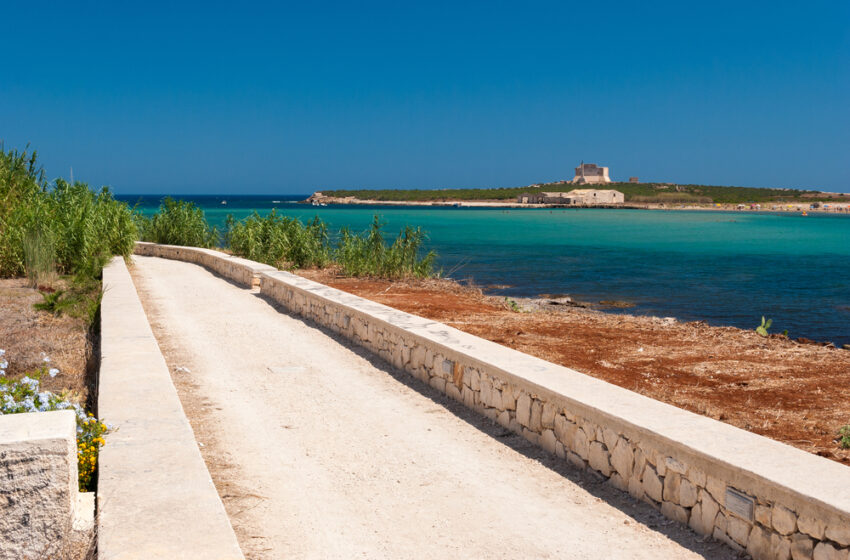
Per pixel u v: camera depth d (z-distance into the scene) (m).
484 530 4.92
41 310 12.40
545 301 20.81
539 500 5.46
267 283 16.25
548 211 140.12
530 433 6.81
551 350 10.31
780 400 7.70
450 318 13.41
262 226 23.20
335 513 5.16
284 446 6.57
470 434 7.04
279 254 22.80
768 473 4.39
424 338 8.91
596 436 5.91
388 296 16.69
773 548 4.29
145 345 8.66
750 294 23.30
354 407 7.88
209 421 7.26
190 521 4.10
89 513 4.30
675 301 21.55
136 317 10.63
